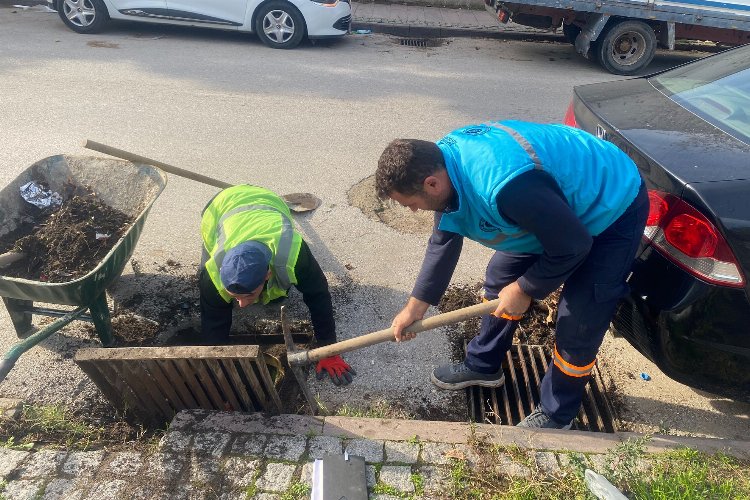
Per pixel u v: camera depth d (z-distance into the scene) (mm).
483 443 2373
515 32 10266
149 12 8258
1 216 3082
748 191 2137
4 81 6316
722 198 2121
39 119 5449
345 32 8758
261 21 8312
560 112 6445
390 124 5863
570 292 2207
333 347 2412
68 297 2586
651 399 2826
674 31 8312
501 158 1779
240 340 3184
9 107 5664
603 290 2131
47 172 3264
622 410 2766
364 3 11477
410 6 11609
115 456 2326
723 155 2332
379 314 3361
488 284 2656
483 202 1817
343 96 6598
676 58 9836
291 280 2555
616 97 3088
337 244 3961
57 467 2270
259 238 2520
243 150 5137
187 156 4961
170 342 3125
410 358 3076
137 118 5633
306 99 6430
